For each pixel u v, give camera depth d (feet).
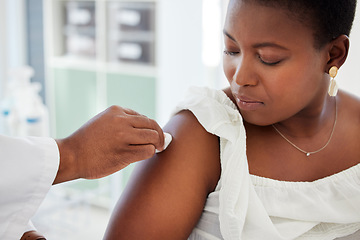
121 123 2.14
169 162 2.14
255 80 2.01
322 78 2.15
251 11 1.91
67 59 11.94
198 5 9.14
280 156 2.35
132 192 2.12
